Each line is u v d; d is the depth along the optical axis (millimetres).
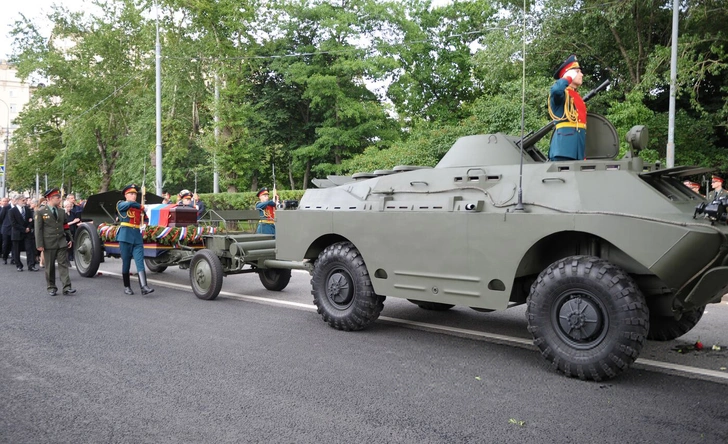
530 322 5062
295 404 4246
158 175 20719
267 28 31562
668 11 18125
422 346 5934
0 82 97125
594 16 17969
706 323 6980
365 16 29812
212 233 10312
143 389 4586
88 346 5934
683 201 5035
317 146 30109
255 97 33562
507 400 4328
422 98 34156
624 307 4547
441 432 3734
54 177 44375
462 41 34031
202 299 8820
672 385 4676
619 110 16578
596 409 4137
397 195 6297
